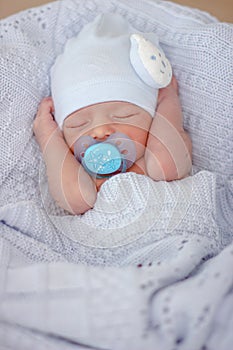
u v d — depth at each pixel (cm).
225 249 90
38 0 174
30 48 123
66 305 84
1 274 89
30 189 115
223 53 119
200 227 103
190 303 82
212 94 120
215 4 176
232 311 82
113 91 113
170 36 126
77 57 117
